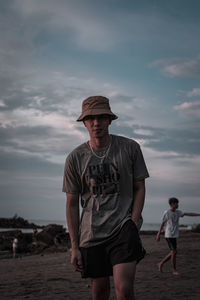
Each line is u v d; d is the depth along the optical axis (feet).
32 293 18.86
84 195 9.34
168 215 24.27
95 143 9.21
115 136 9.52
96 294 9.18
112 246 8.48
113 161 9.01
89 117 9.14
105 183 8.93
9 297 17.83
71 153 9.49
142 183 9.20
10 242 109.19
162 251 43.34
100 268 8.86
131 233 8.34
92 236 8.77
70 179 9.47
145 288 18.56
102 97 9.30
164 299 15.64
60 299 16.81
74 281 22.77
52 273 27.96
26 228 354.74
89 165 9.12
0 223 359.05
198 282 19.99
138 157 9.20
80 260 9.10
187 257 34.12
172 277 22.17
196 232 92.48
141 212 9.01
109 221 8.70
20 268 35.70
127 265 8.01
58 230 122.52
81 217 9.29
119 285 7.84
